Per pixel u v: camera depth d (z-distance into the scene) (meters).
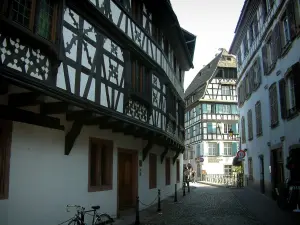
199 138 45.72
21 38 6.34
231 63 44.94
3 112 6.74
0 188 6.71
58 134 8.52
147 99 12.99
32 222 7.45
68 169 8.93
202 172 43.72
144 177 15.02
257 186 21.19
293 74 12.64
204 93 44.66
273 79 16.47
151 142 14.73
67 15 8.16
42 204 7.80
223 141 44.69
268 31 16.94
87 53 8.95
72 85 8.14
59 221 8.41
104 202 10.83
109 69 10.11
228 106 45.50
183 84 24.69
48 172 8.08
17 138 7.14
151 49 14.16
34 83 6.31
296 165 12.66
